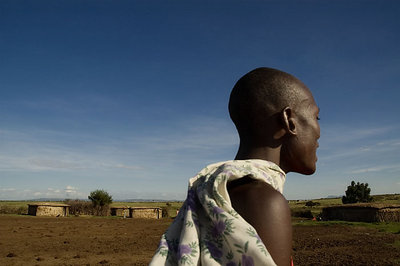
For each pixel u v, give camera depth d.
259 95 1.13
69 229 26.11
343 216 40.16
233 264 0.82
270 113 1.11
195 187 1.04
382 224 30.53
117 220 42.66
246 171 0.93
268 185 0.92
